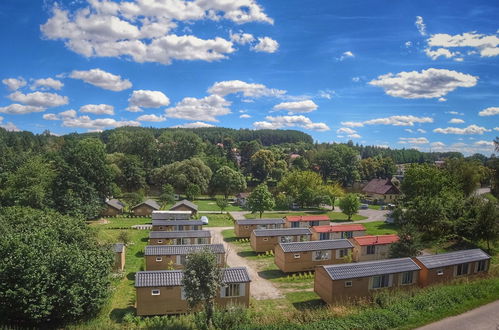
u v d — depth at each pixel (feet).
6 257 82.69
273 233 154.61
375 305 77.15
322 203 292.20
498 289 81.66
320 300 100.94
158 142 459.32
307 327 64.34
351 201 232.73
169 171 358.23
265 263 139.13
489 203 138.72
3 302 77.92
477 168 230.89
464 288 81.41
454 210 154.61
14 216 131.34
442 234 153.17
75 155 242.78
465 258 103.91
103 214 250.57
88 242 114.21
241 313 72.90
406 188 216.95
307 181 308.19
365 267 95.50
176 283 89.86
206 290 72.64
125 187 352.28
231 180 357.20
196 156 416.87
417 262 100.42
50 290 81.56
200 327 68.74
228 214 255.50
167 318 85.20
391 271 94.94
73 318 85.66
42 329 80.28
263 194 238.48
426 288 88.58
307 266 126.82
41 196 213.66
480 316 68.74
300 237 156.56
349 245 131.23
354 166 436.76
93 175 243.60
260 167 415.64
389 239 134.72
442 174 212.02
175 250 127.44
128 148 414.21
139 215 253.85
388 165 490.08
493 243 142.31
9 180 231.50
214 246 129.08
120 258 124.77
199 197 364.79
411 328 64.54
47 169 242.58
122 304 98.02
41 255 85.51
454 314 69.72
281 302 99.91
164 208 287.48
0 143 437.99
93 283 87.76
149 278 90.68
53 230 110.22
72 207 221.66
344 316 70.59
